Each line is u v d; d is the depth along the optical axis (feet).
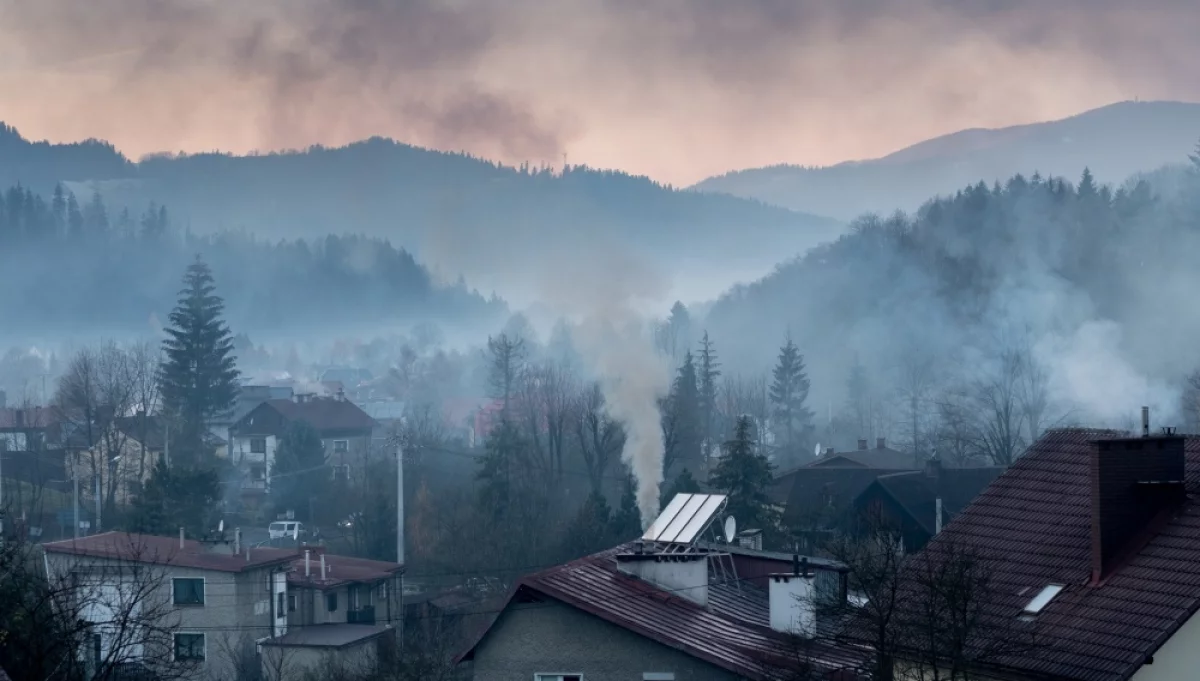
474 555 222.48
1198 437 88.74
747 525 217.77
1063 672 73.87
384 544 250.98
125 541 184.85
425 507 251.60
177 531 247.09
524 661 97.60
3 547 98.48
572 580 100.99
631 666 95.71
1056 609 79.51
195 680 169.68
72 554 170.40
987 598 79.61
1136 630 74.33
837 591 100.63
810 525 229.04
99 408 392.27
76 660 86.17
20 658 83.61
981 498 93.91
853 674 87.45
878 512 195.42
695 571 105.19
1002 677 77.10
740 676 91.97
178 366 431.43
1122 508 81.46
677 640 94.43
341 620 198.29
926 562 89.76
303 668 173.58
